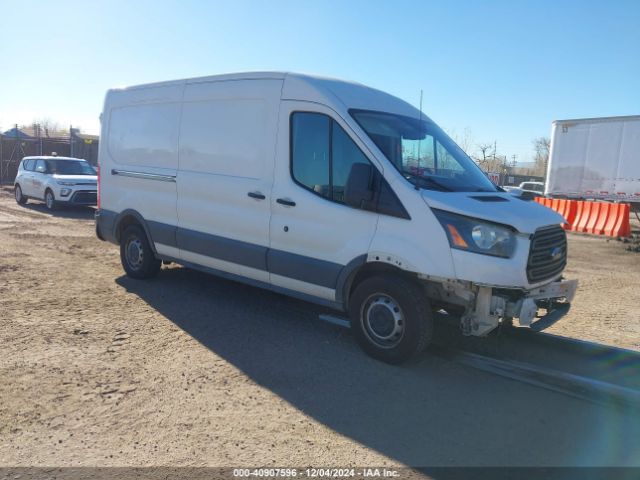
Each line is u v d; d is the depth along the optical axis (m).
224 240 6.17
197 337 5.45
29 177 17.95
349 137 5.07
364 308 5.08
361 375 4.72
